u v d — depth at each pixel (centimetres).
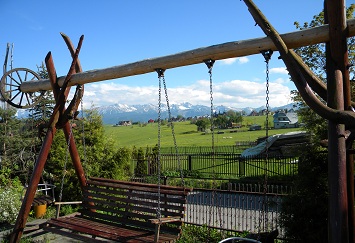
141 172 1777
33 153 1346
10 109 1466
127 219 656
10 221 856
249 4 505
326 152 580
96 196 722
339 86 465
